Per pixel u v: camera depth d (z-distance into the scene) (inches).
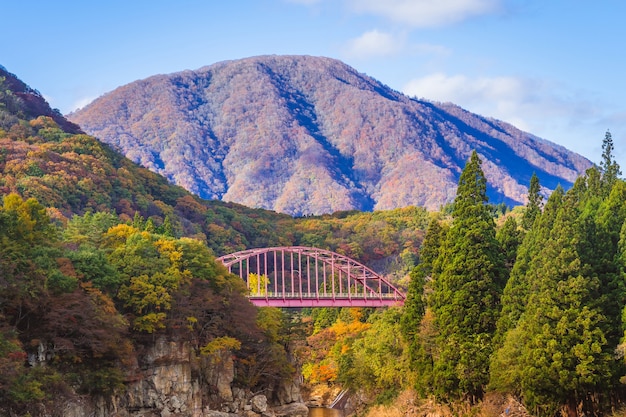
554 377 4453.7
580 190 5959.6
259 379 6855.3
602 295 4611.2
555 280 4618.6
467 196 5575.8
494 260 5378.9
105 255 5807.1
